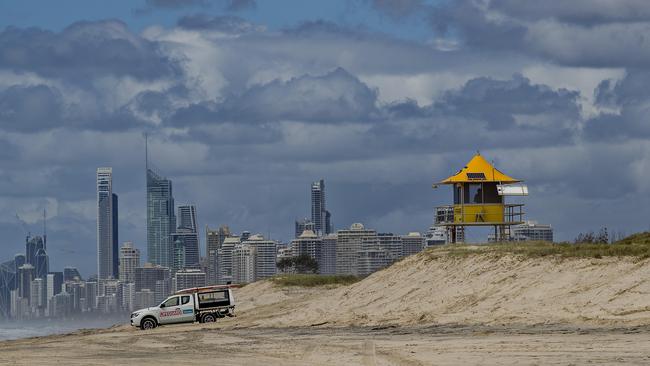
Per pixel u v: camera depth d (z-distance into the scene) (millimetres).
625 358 56281
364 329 89750
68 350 83688
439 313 91562
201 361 67375
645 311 75062
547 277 89375
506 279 93375
